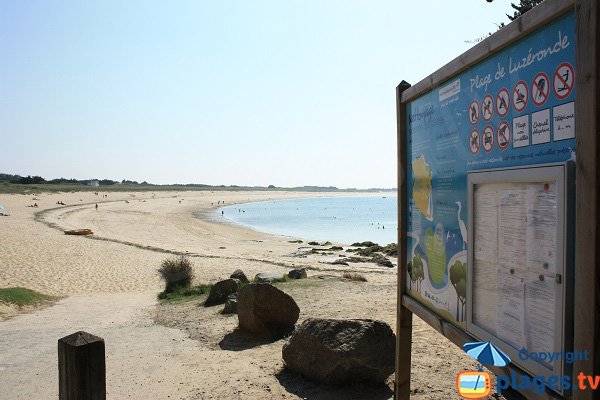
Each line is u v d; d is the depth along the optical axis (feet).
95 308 38.24
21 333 28.04
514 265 7.61
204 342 24.73
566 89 6.46
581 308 6.00
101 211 212.43
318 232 181.98
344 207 404.36
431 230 10.93
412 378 17.15
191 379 18.81
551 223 6.72
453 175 9.82
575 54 6.15
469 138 9.10
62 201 263.29
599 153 5.78
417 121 11.74
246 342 24.14
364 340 17.08
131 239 116.16
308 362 17.97
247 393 16.87
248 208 353.51
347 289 38.27
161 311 35.37
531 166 7.04
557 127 6.64
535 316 7.06
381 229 197.67
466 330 9.08
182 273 46.68
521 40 7.41
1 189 295.48
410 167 12.26
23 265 64.44
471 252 8.87
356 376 17.11
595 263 5.79
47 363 21.79
